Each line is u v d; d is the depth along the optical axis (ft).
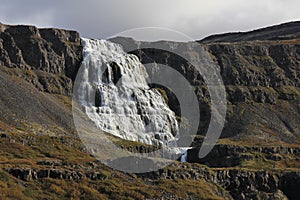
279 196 473.26
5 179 314.35
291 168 556.92
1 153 398.21
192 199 379.76
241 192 457.27
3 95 550.36
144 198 348.18
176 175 415.03
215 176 460.96
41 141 451.53
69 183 336.49
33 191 314.76
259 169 519.19
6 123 495.41
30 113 545.44
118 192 343.46
